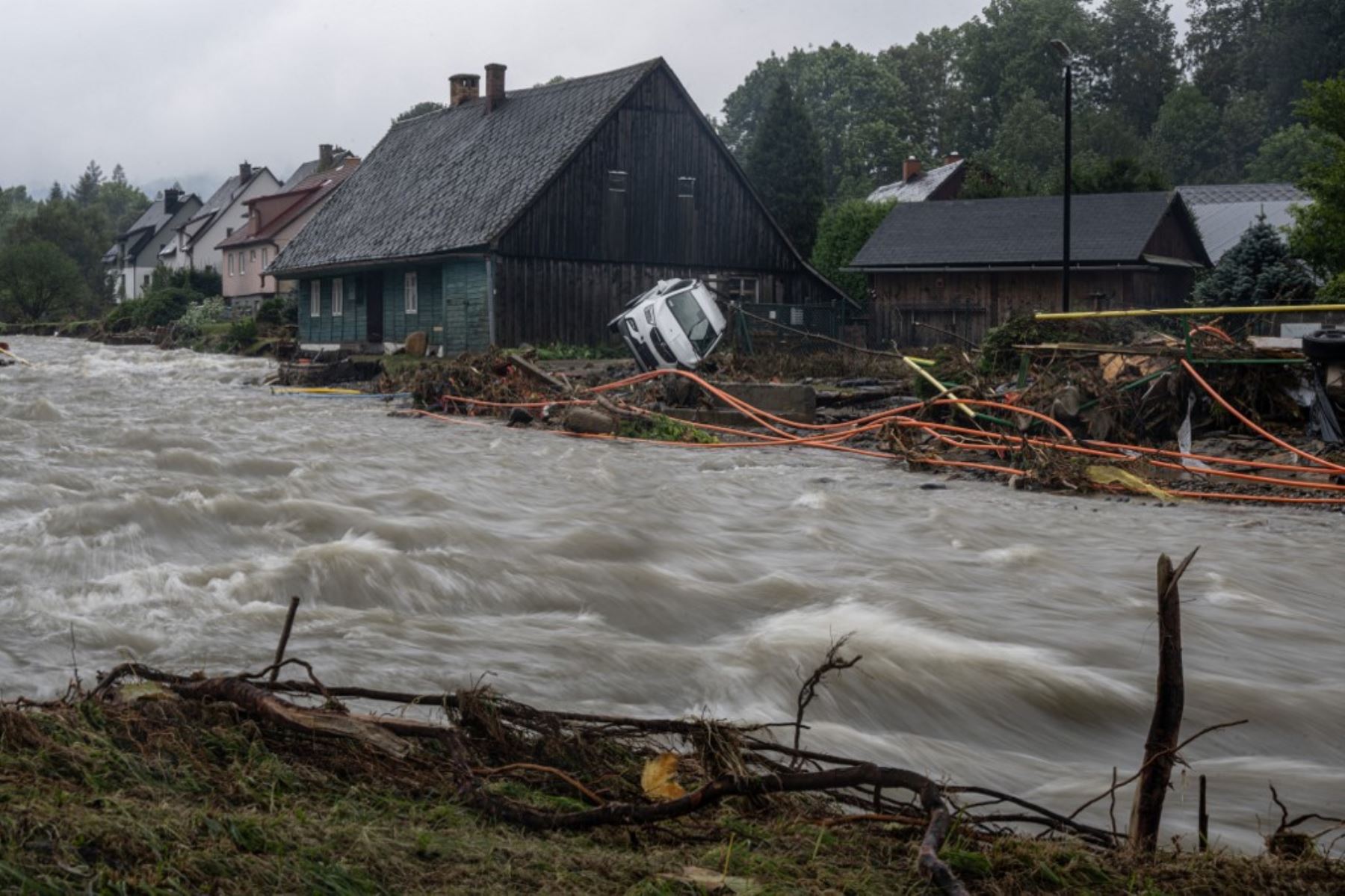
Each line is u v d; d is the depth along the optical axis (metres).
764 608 8.70
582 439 21.22
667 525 11.93
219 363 43.22
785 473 16.72
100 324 73.50
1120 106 117.50
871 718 6.41
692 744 4.52
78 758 3.71
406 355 39.41
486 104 46.59
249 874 3.05
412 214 43.38
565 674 6.70
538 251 37.88
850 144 109.50
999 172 82.62
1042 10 119.44
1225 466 16.31
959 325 44.31
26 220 126.50
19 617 7.25
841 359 31.45
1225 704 6.70
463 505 12.69
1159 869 3.75
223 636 7.09
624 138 39.25
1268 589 9.72
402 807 3.80
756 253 41.75
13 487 11.88
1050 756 6.03
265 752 4.11
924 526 12.40
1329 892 3.68
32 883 2.80
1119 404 17.98
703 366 28.38
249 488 12.77
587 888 3.27
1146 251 42.47
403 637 7.27
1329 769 5.82
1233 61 116.12
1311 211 31.16
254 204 78.12
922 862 3.40
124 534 9.88
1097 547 11.49
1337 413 17.44
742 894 3.30
